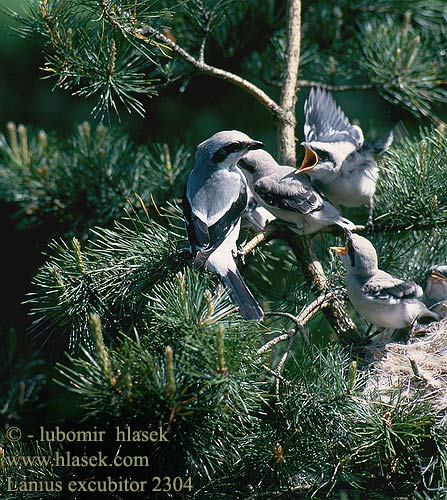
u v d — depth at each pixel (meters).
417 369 8.47
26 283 12.96
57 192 11.71
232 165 9.31
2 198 11.88
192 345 6.71
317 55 12.02
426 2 12.06
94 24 8.91
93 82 8.88
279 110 10.26
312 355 7.98
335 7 12.08
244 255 9.27
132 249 8.90
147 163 11.78
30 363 11.78
